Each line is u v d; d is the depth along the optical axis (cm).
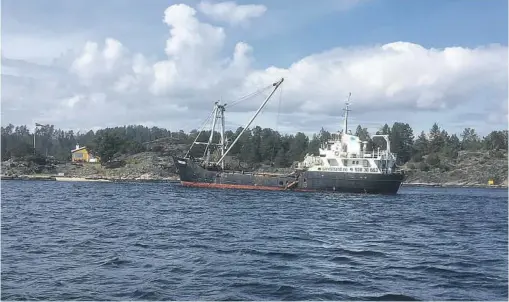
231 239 3619
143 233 3872
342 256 3033
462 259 3045
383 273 2584
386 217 5828
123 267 2572
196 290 2145
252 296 2073
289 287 2217
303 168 10919
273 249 3216
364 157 10481
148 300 1986
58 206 6588
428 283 2394
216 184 11344
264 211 6091
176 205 6888
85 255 2892
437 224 5178
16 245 3209
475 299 2130
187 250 3109
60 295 2038
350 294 2152
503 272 2675
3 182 16175
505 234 4409
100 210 5994
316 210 6450
